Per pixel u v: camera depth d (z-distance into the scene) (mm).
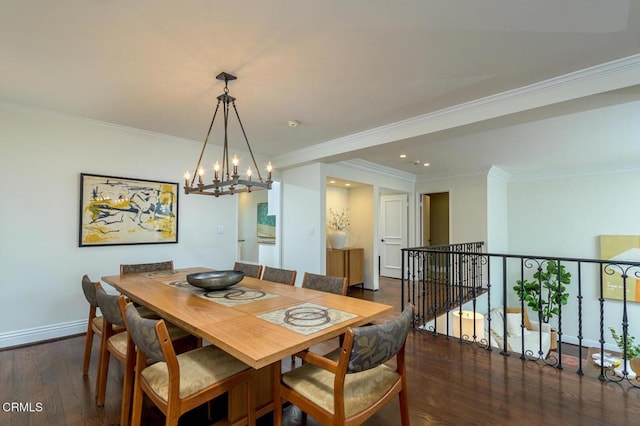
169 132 3807
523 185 6762
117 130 3566
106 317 1905
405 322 1479
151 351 1374
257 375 1891
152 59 2150
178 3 1606
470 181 6281
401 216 7164
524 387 2225
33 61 2170
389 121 3391
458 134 3207
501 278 6691
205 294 2188
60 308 3213
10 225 2959
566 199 6250
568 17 1715
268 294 2201
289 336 1405
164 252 3928
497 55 2098
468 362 2633
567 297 5848
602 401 2043
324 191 4734
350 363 1247
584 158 5211
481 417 1886
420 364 2598
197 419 1931
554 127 3639
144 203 3758
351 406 1341
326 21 1759
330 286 2373
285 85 2535
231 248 4586
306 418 1942
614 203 5750
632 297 5578
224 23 1773
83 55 2094
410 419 1868
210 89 2609
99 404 2043
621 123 3500
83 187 3332
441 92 2660
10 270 2957
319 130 3707
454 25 1793
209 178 4352
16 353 2828
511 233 6895
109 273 3500
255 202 7574
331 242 5750
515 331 5523
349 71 2312
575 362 4738
